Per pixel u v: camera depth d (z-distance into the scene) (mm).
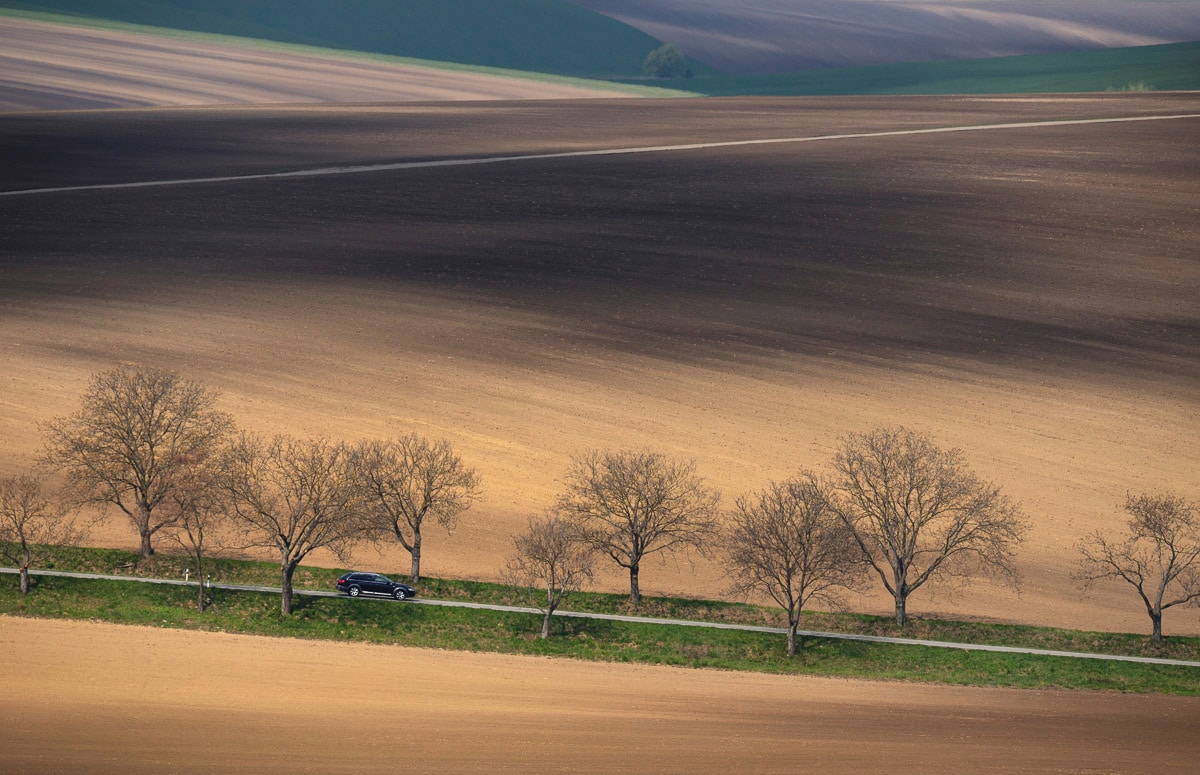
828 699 77938
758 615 102938
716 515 119312
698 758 57875
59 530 107938
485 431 137000
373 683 73688
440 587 103688
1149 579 113312
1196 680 90812
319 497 101375
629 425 139875
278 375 148875
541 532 100625
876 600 108562
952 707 76938
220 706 64688
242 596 97625
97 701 64188
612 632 96688
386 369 152625
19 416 132375
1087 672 91562
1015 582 111812
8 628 81438
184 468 106750
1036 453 136625
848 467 123625
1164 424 144625
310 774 52844
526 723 64000
